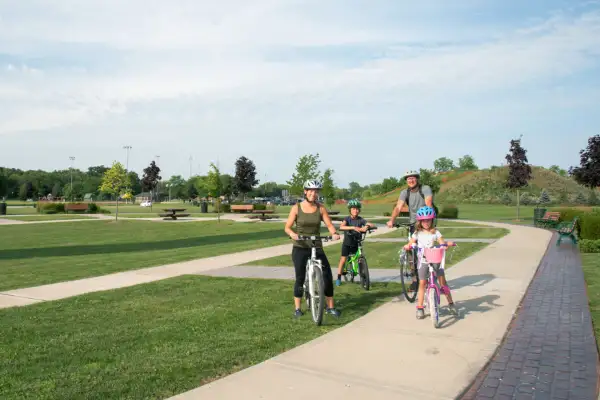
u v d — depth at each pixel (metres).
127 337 5.80
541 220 26.19
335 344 5.38
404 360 4.84
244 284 9.41
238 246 17.05
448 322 6.31
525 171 34.69
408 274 7.68
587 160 31.17
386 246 16.59
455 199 84.25
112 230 26.16
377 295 8.28
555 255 13.33
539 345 5.33
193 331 6.04
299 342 5.56
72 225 30.20
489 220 33.91
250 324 6.36
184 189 124.50
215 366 4.77
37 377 4.54
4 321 6.64
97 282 9.77
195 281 9.80
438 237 6.46
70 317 6.85
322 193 43.31
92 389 4.23
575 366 4.66
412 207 7.72
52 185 165.88
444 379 4.33
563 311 6.85
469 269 10.73
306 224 6.60
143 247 17.47
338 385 4.20
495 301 7.51
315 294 6.46
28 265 12.51
